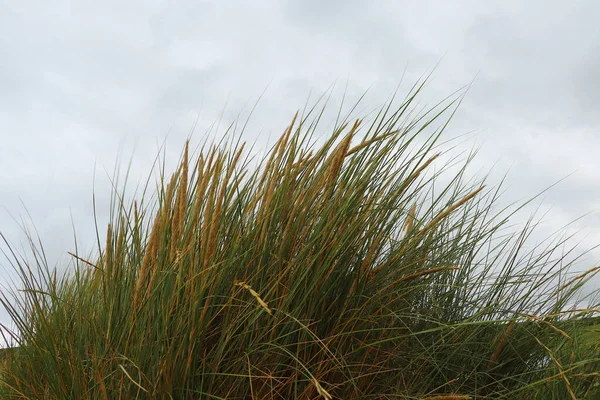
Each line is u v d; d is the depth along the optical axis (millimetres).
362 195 2408
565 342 2625
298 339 2287
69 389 2307
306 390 2258
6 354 2547
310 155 2461
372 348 2385
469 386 2537
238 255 2330
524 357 2598
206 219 2287
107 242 2410
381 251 2500
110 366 2270
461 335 2557
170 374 2223
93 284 2525
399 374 2428
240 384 2270
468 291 2658
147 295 2283
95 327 2324
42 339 2377
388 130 2439
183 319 2246
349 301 2385
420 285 2457
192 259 2268
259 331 2289
